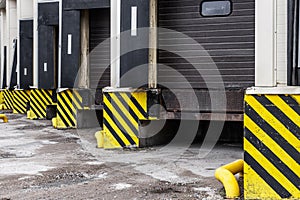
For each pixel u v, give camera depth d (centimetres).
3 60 1673
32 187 438
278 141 371
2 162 566
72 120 940
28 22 1282
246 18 612
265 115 373
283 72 466
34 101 1181
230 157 601
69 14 875
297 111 365
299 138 365
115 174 495
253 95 376
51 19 1023
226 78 626
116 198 398
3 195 408
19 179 470
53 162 564
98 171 509
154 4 655
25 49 1291
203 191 419
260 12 471
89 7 846
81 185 445
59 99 937
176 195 406
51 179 470
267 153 373
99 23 859
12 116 1292
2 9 1666
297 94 364
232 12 620
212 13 631
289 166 368
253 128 377
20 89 1309
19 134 862
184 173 499
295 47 394
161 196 404
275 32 467
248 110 378
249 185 378
